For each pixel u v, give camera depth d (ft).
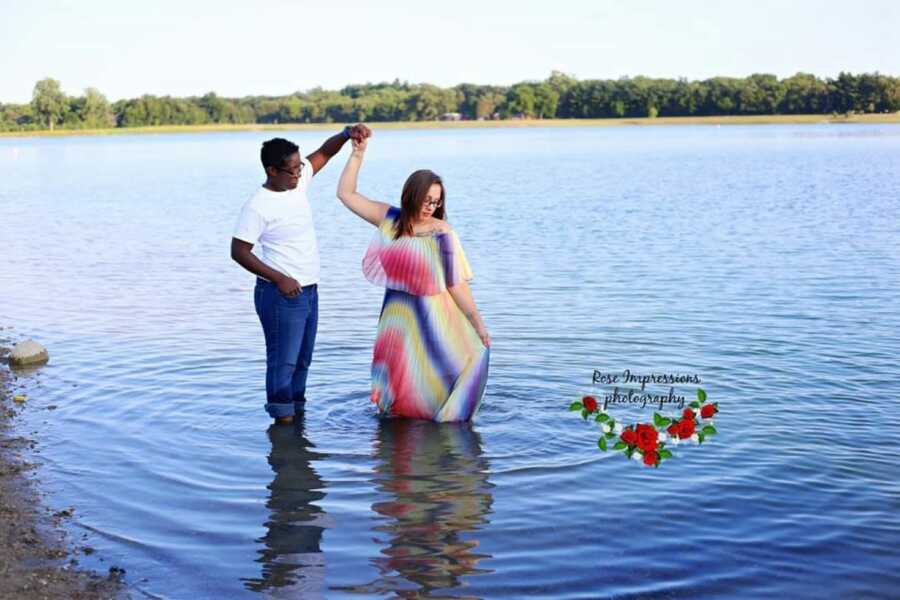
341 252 55.42
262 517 18.43
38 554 16.90
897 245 53.62
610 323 34.27
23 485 20.07
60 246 59.82
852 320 34.42
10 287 44.27
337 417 24.41
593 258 50.65
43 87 495.41
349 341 32.22
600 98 522.06
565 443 22.21
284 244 23.50
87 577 16.06
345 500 19.20
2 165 184.65
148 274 47.93
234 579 16.02
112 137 465.47
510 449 21.89
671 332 32.73
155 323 35.65
